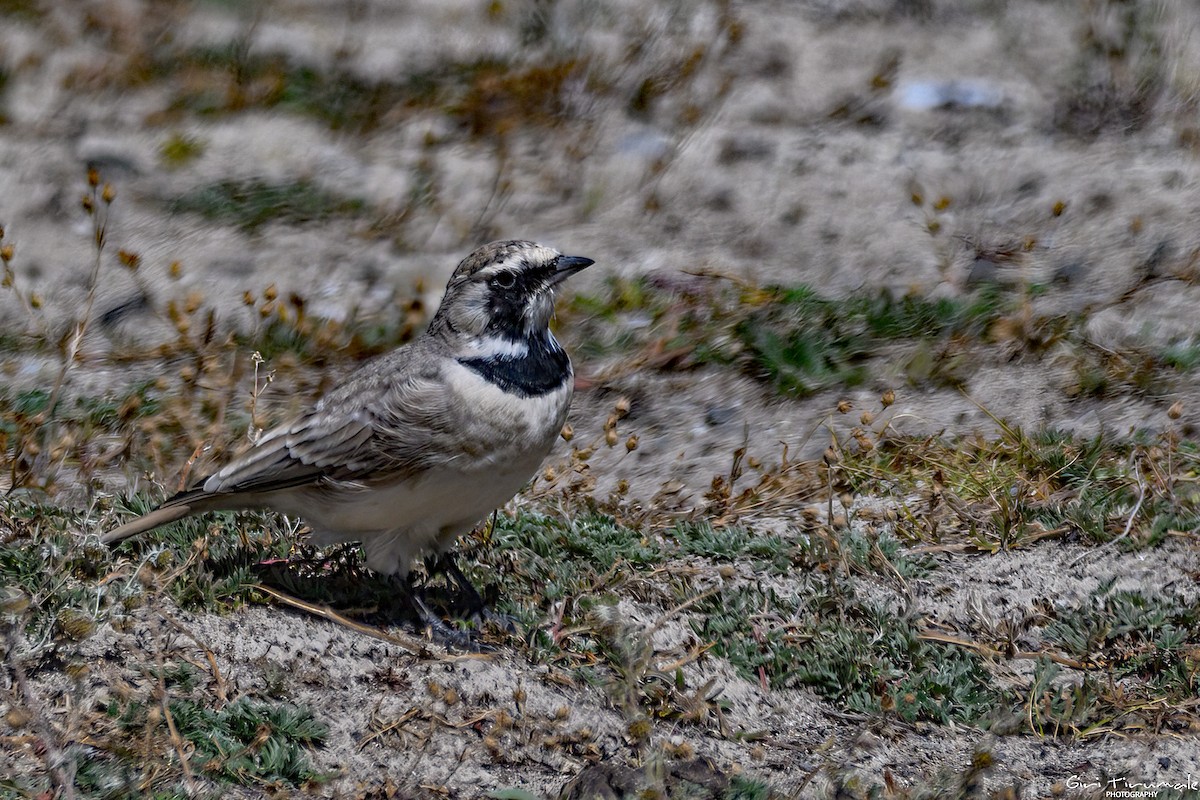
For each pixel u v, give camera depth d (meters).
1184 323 14.36
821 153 18.36
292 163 18.36
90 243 16.55
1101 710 9.24
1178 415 11.77
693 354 14.21
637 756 8.28
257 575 9.23
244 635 8.73
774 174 17.94
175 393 13.27
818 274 15.89
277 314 14.75
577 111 19.41
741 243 16.61
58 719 7.93
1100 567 10.51
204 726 8.05
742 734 8.77
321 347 14.30
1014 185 17.45
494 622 9.37
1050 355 13.90
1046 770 8.71
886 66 20.22
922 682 9.37
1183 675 9.49
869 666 9.43
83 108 19.41
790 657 9.46
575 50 20.45
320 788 7.91
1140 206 16.73
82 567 9.03
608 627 9.05
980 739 8.99
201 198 17.55
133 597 8.71
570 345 14.61
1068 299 14.94
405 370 8.80
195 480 10.79
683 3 21.55
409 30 21.47
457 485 8.80
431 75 20.31
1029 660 9.78
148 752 7.68
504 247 9.00
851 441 12.91
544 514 11.01
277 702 8.34
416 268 16.25
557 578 9.91
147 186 17.77
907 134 18.75
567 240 16.78
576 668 9.00
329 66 20.44
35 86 19.83
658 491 12.34
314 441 8.85
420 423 8.63
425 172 18.11
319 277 16.02
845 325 14.48
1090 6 20.95
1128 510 11.02
